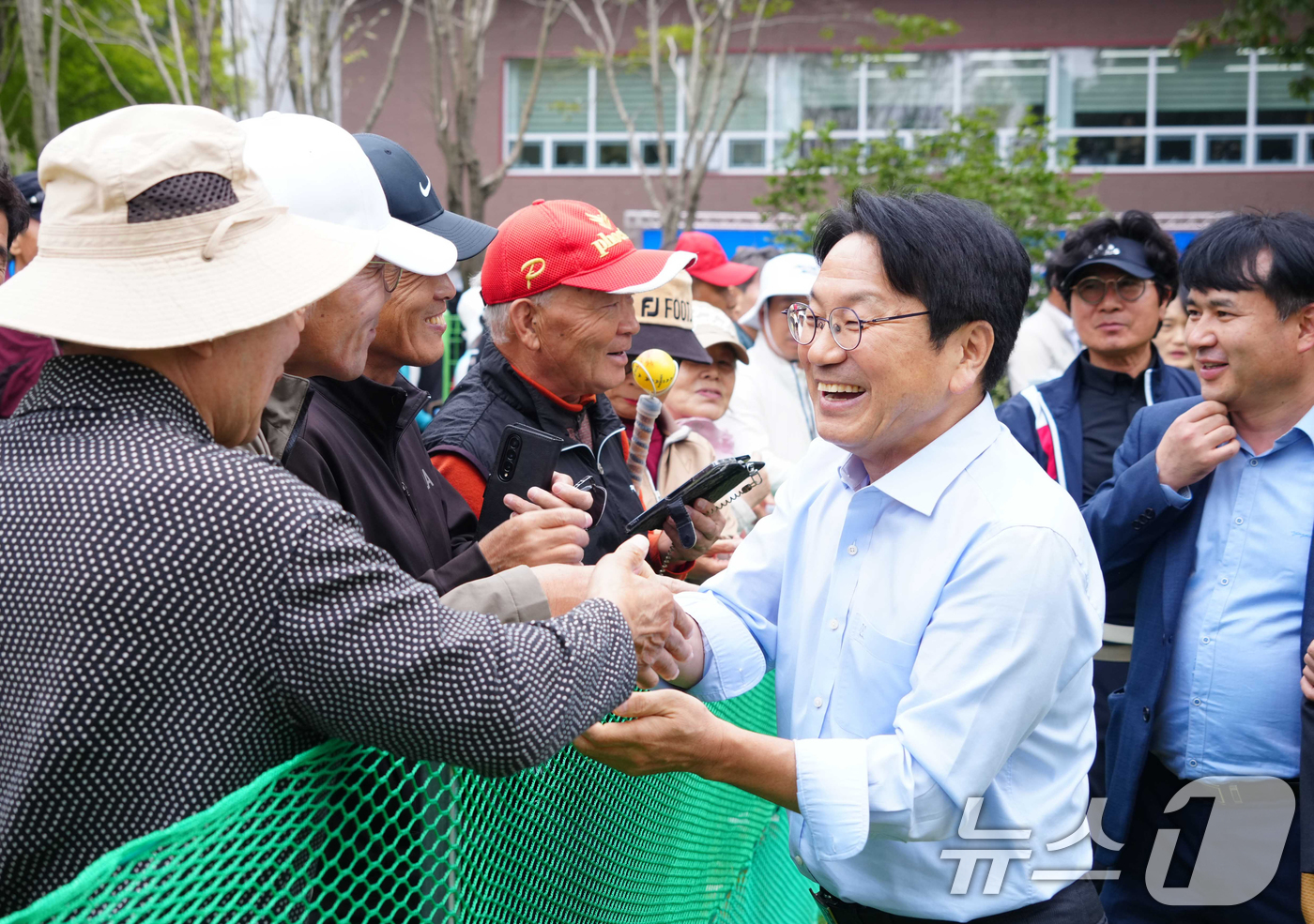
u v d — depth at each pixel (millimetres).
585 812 1934
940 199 1720
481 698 1227
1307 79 13531
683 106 16422
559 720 1299
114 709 1122
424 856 1495
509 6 16359
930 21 13438
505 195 16922
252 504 1184
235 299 1257
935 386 1716
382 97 10039
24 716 1130
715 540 2688
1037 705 1648
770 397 4656
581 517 2086
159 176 1234
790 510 2070
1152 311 3492
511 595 1573
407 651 1206
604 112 16719
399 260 1948
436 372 7023
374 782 1450
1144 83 16484
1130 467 2604
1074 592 1672
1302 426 2393
